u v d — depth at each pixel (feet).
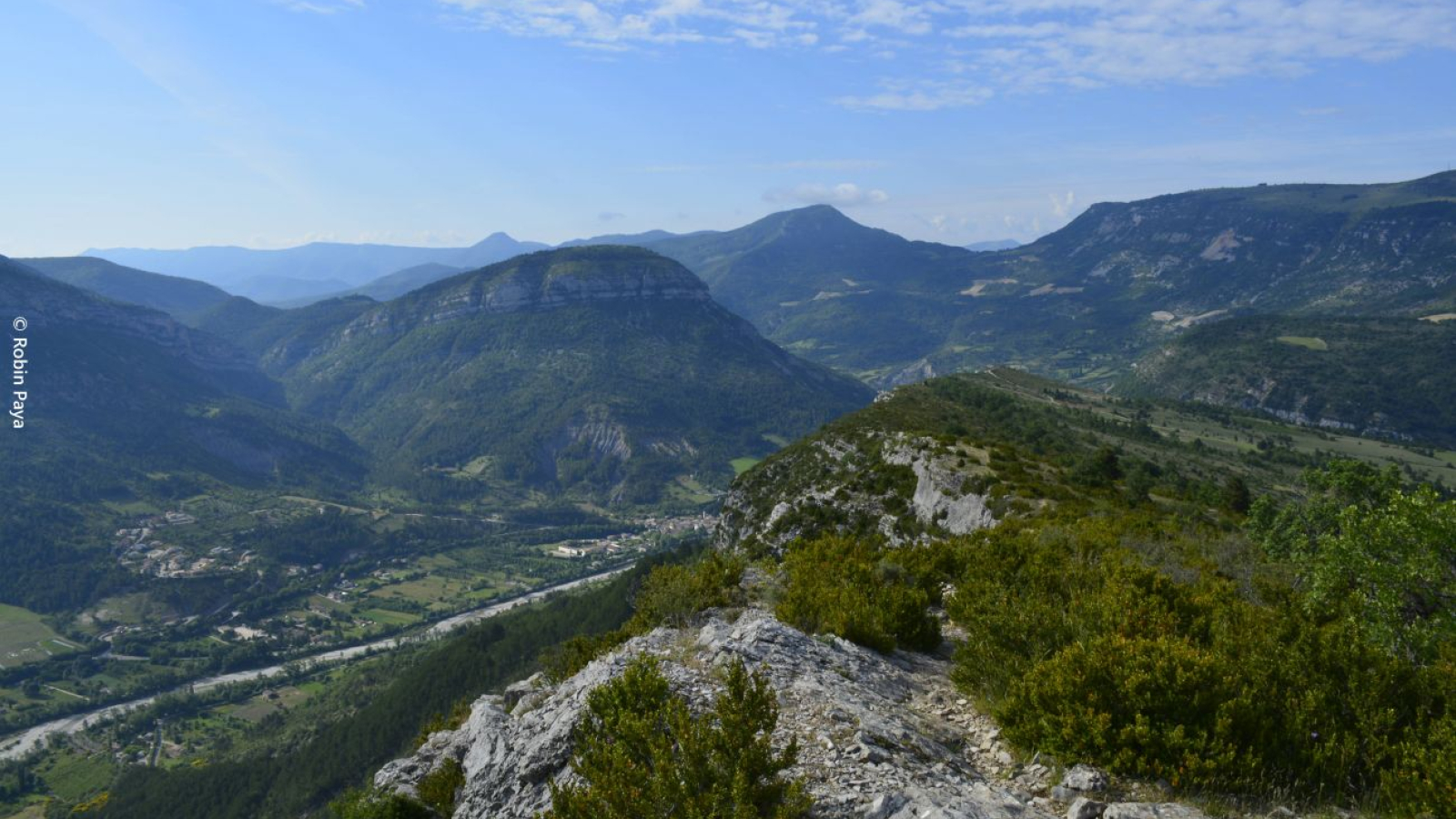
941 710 39.75
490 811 38.42
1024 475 190.70
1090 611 42.01
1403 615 44.75
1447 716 28.35
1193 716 29.22
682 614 64.54
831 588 60.08
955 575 78.79
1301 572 68.23
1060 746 30.32
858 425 321.11
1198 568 76.38
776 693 37.09
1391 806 25.53
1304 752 27.84
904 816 25.21
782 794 25.80
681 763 26.43
